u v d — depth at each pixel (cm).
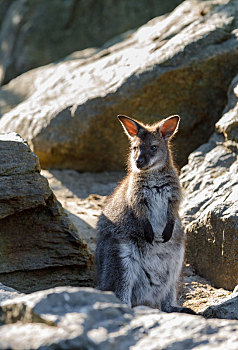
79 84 1930
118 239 1112
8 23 3553
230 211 1218
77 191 1738
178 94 1728
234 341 646
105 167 1881
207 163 1484
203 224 1272
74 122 1798
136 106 1745
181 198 1163
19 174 1138
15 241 1180
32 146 1878
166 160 1152
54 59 3297
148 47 1867
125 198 1143
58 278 1227
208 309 996
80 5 3334
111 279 1100
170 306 1100
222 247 1215
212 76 1706
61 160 1881
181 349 641
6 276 1177
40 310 679
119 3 3272
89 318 665
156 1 3234
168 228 1101
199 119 1755
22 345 623
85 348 619
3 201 1128
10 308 713
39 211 1191
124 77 1752
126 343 648
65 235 1215
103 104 1753
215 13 1842
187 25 1859
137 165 1122
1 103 2353
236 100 1569
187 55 1698
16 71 3294
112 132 1795
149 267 1114
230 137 1495
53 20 3341
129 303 1093
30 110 1950
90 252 1259
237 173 1379
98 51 2383
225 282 1217
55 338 621
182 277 1191
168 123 1211
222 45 1705
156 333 667
